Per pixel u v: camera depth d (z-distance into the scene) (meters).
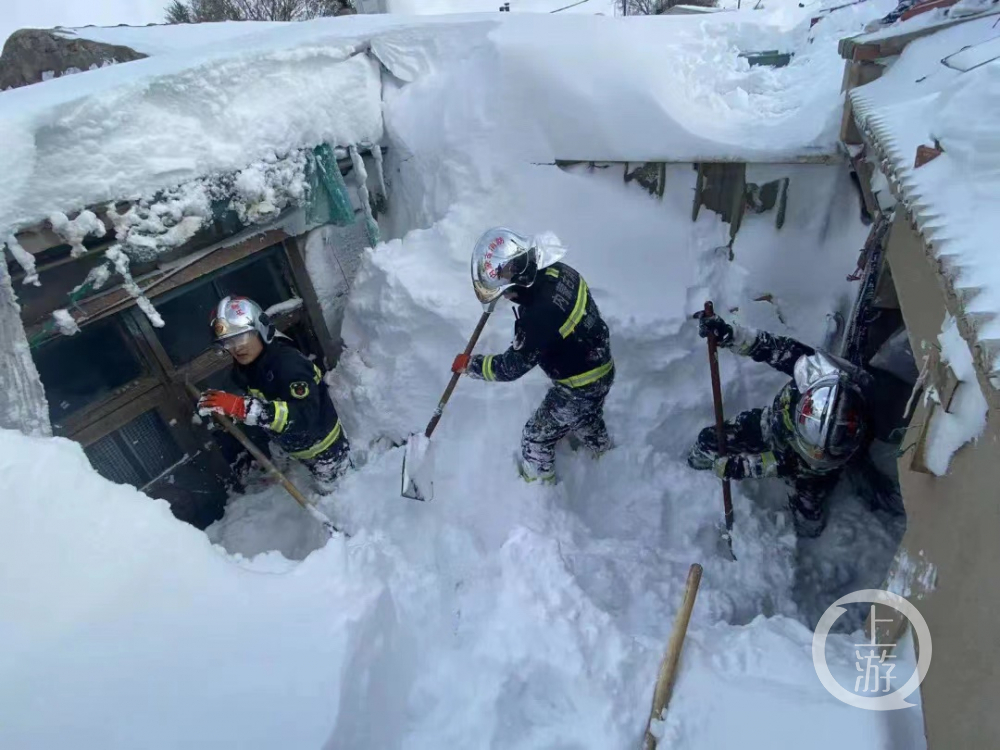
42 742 1.30
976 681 1.24
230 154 2.77
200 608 1.65
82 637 1.48
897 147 1.88
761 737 1.64
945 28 2.53
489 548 2.71
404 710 1.82
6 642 1.40
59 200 2.24
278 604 1.75
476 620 2.21
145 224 2.52
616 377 3.34
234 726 1.45
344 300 3.67
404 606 2.10
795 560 2.93
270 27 4.49
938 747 1.39
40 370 2.47
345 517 2.96
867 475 3.23
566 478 3.15
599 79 3.28
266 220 3.06
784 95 3.82
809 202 3.27
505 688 1.92
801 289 3.34
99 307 2.47
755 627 2.00
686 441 3.37
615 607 2.55
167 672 1.50
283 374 2.66
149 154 2.49
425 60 3.56
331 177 3.29
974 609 1.28
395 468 3.12
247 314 2.56
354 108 3.42
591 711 1.86
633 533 3.04
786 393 2.77
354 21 4.02
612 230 3.42
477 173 3.42
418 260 3.44
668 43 4.32
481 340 3.24
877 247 2.76
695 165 3.29
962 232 1.32
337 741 1.46
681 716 1.78
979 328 1.06
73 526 1.63
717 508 3.10
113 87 2.37
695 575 2.07
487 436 3.17
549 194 3.44
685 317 3.28
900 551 1.78
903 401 3.08
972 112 1.53
